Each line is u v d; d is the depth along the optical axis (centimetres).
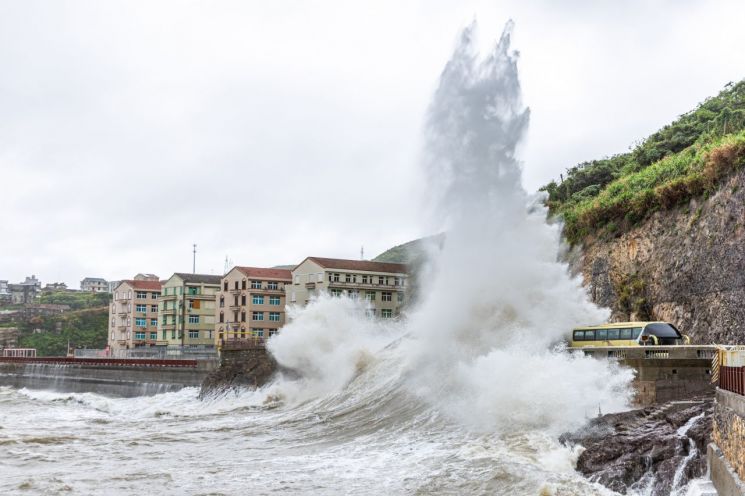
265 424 3659
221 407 4850
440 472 2244
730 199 3903
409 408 3234
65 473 2592
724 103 6994
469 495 2027
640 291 4562
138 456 2930
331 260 8944
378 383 3841
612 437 2197
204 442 3244
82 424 4291
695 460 1884
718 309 3775
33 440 3412
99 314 18588
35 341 16838
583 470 2103
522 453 2323
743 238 3684
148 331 11938
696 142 5575
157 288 12150
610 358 2662
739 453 1501
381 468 2403
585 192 7081
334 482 2259
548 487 1966
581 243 5488
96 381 7612
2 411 5675
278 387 4753
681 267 4197
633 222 4891
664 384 2531
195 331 10550
